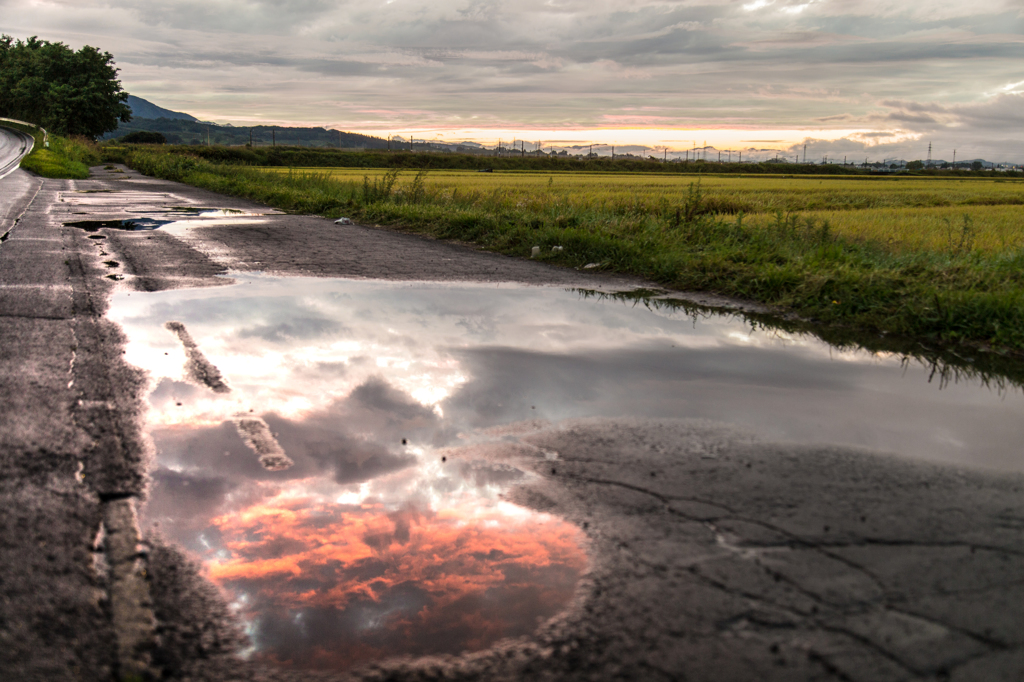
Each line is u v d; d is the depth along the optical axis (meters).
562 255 10.99
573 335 6.08
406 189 21.77
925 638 2.06
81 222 14.17
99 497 2.81
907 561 2.51
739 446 3.63
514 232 12.55
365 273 9.10
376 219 16.34
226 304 6.82
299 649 1.97
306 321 6.23
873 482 3.23
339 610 2.16
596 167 114.19
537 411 4.10
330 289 7.88
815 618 2.14
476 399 4.29
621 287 8.75
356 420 3.88
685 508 2.89
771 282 8.13
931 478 3.30
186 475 3.08
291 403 4.11
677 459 3.44
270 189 23.16
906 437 3.85
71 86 83.81
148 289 7.42
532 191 26.92
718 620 2.12
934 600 2.25
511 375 4.82
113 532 2.54
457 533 2.68
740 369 5.17
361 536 2.64
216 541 2.55
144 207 18.53
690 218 13.54
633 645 2.00
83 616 2.05
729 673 1.88
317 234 13.49
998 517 2.90
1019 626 2.13
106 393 4.07
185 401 4.04
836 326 6.86
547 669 1.90
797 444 3.70
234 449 3.40
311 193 21.55
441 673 1.88
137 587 2.22
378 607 2.19
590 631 2.06
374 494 3.00
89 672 1.82
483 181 42.97
